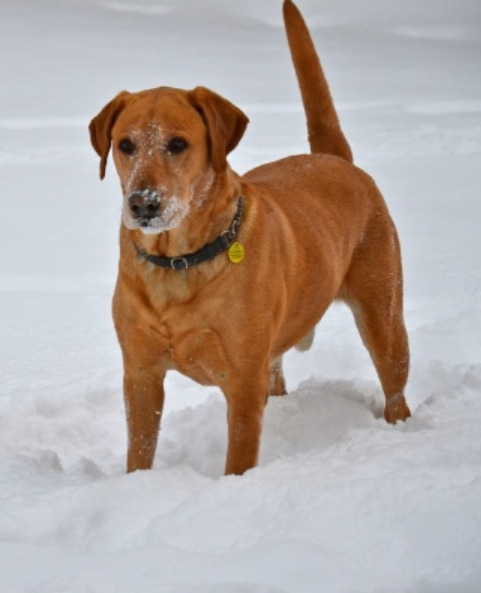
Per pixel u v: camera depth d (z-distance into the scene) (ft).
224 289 18.54
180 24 118.73
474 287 34.47
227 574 14.96
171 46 101.50
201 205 18.30
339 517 16.26
